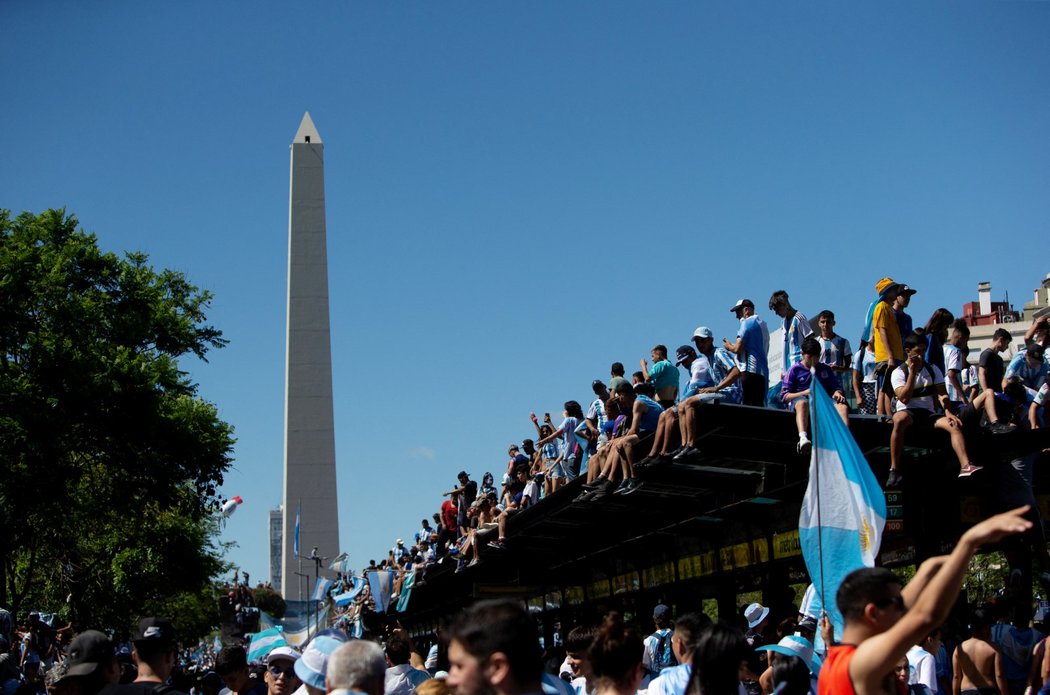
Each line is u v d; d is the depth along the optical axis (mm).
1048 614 14445
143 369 33062
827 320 15500
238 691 10922
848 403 15453
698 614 7535
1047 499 14398
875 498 7449
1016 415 14062
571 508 19031
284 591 59062
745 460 14375
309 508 59656
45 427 30516
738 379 15273
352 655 6191
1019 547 13094
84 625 40844
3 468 30203
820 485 7617
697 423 13336
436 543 33031
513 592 31688
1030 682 10984
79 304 33344
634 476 15578
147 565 40938
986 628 10875
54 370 31469
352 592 40688
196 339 39406
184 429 34469
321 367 60656
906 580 14547
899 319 14297
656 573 22578
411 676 9742
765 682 9430
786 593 16438
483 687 4691
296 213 61562
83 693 7836
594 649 6055
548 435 24547
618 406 18766
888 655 4391
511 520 22484
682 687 7352
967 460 12016
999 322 56781
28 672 17203
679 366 17000
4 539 31812
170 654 8133
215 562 44531
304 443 60219
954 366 15445
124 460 33750
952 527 13586
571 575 28656
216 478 36156
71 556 40625
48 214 36031
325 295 61062
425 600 40625
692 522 19016
